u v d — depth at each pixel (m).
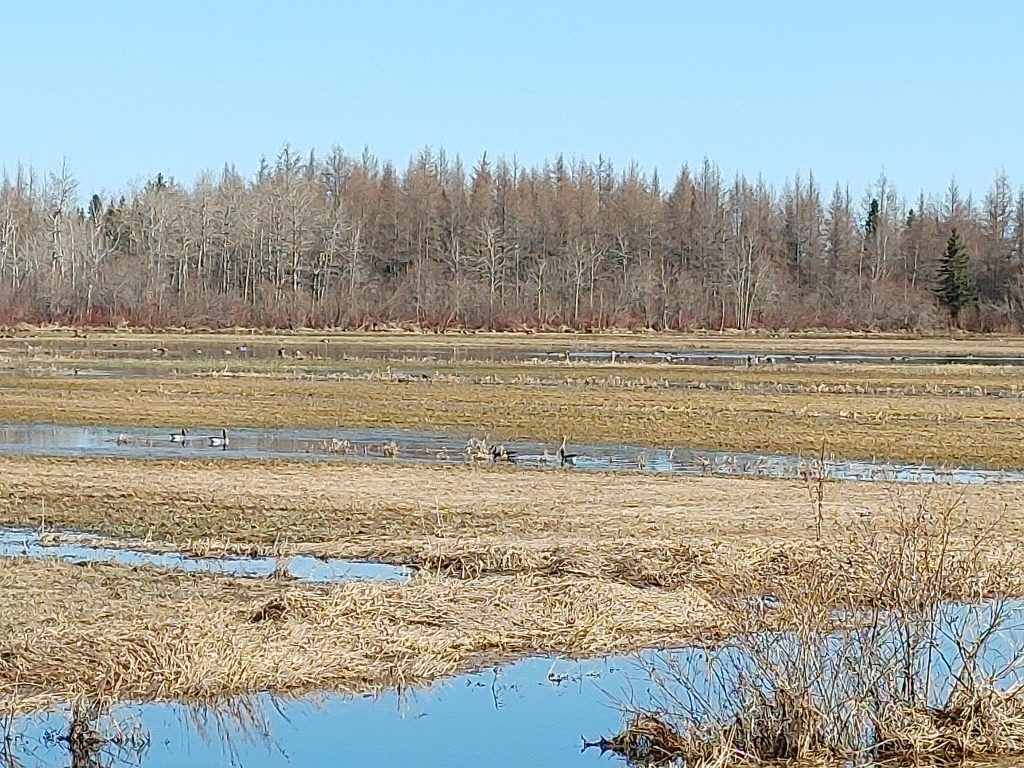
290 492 25.59
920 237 138.00
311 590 16.58
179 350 74.12
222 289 119.00
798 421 40.69
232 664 13.08
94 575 17.27
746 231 134.00
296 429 38.22
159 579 17.19
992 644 13.36
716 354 79.06
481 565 18.55
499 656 14.38
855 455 33.78
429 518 22.73
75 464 29.61
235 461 30.61
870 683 10.84
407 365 63.56
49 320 101.25
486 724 12.03
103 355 68.25
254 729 11.88
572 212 131.12
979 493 26.11
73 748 11.35
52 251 114.25
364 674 13.50
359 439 36.06
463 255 125.00
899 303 121.94
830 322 118.25
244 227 122.00
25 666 13.11
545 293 119.00
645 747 11.37
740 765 10.51
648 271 121.38
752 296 121.19
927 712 10.91
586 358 72.06
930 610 11.35
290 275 120.81
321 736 11.77
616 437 36.91
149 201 123.88
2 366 58.50
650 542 20.14
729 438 36.78
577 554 19.22
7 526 21.89
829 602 11.74
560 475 28.69
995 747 10.61
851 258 137.88
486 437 36.62
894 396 49.09
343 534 21.22
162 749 11.44
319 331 101.75
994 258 130.12
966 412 43.62
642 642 14.88
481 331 105.06
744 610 13.12
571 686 13.27
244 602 15.98
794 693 10.73
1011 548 19.27
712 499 25.19
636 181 136.88
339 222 124.88
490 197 132.88
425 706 12.66
